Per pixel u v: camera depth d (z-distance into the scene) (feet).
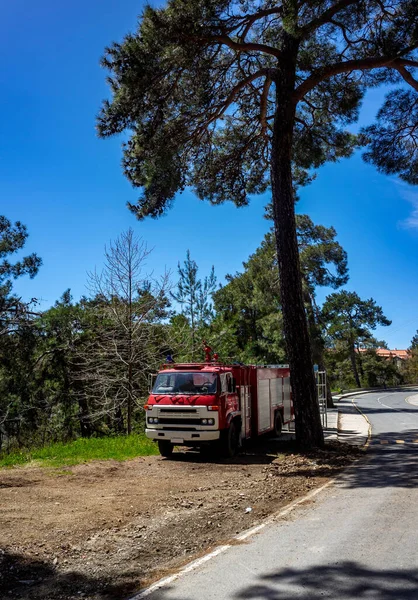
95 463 43.88
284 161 51.24
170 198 55.31
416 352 373.61
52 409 93.81
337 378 302.25
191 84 51.52
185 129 54.85
